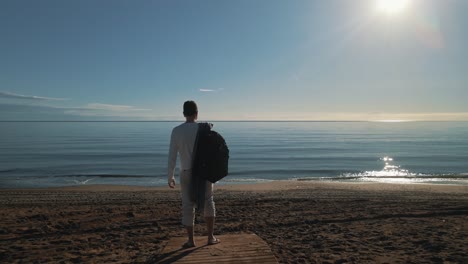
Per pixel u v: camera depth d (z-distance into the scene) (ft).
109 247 17.02
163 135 364.38
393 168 102.58
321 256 14.83
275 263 12.09
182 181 13.41
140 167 103.35
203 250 13.38
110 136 339.36
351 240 17.69
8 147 187.32
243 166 109.29
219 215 26.22
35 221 24.20
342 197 42.88
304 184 66.90
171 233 20.33
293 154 153.89
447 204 32.65
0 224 23.16
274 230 20.80
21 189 58.13
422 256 14.61
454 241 17.02
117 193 50.42
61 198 44.37
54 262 14.55
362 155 147.33
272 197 43.21
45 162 116.37
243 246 13.88
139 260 13.91
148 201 39.55
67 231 21.08
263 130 580.30
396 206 30.99
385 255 14.87
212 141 13.00
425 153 156.04
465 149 179.93
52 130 519.60
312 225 22.27
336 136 362.12
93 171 93.91
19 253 16.14
